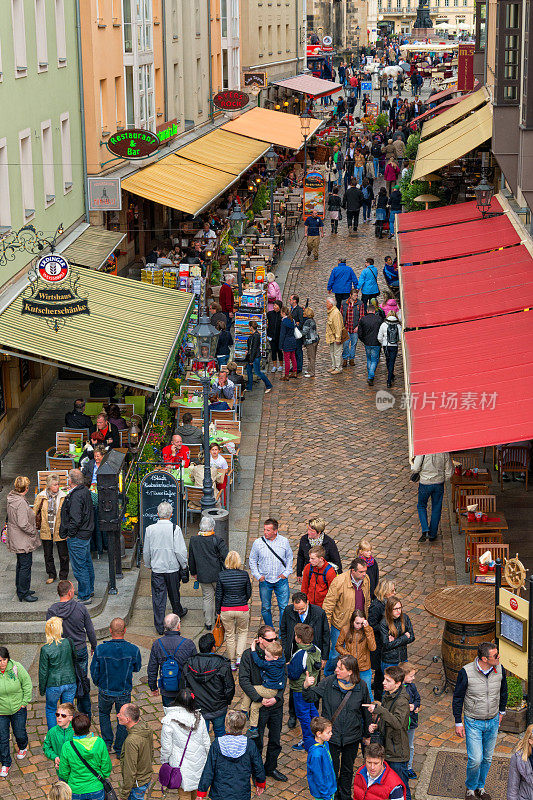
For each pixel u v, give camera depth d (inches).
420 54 4552.2
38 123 957.8
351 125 2586.1
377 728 441.1
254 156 1667.1
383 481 824.9
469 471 745.6
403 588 654.5
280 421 964.6
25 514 610.5
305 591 563.5
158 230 1457.9
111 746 500.1
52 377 1054.4
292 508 778.2
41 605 614.9
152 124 1467.8
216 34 1977.1
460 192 1556.3
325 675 540.7
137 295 944.3
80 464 729.6
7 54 853.8
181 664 494.6
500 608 438.0
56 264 767.1
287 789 472.7
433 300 816.3
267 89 2511.1
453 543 718.5
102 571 670.5
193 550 601.0
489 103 1366.9
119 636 490.3
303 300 1334.9
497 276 845.2
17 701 479.5
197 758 440.5
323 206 1748.3
